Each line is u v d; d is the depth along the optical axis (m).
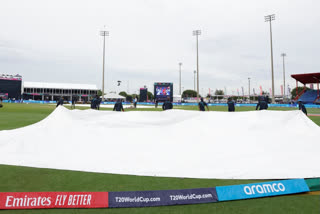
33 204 2.24
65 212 2.15
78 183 2.82
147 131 4.53
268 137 4.18
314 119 13.41
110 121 4.78
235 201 2.44
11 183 2.80
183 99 70.25
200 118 4.86
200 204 2.36
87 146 4.02
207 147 3.95
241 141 4.09
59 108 4.93
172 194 2.43
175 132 4.48
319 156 3.52
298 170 3.12
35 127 4.84
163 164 3.41
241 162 3.40
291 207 2.28
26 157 3.67
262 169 3.16
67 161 3.54
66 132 4.41
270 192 2.60
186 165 3.36
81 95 65.00
